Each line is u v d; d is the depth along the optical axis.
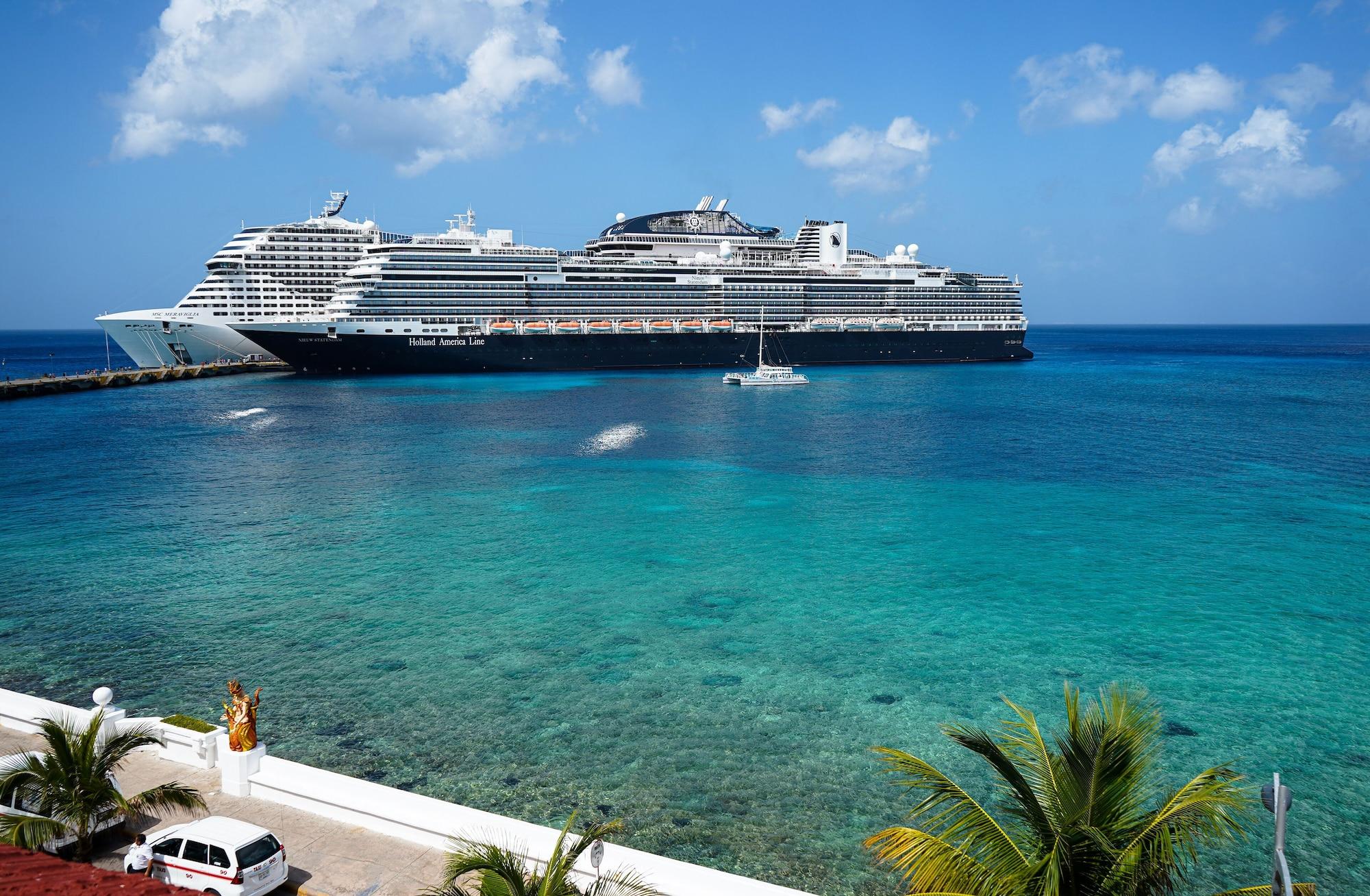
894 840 12.80
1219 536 47.53
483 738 25.27
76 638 32.72
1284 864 10.00
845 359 172.75
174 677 29.45
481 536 47.25
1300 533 48.31
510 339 143.62
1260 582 39.62
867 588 38.84
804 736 25.52
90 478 62.91
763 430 87.38
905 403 111.88
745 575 40.59
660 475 64.56
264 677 29.39
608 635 33.28
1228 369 188.88
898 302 176.25
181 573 40.62
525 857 15.29
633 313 155.62
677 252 168.12
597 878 14.81
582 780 23.05
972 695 28.28
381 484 60.78
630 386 130.12
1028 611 35.91
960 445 78.56
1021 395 125.56
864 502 55.78
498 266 145.62
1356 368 193.62
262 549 44.81
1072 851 11.34
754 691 28.48
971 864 12.08
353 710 27.00
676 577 40.25
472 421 92.50
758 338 161.88
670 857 19.81
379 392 120.94
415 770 23.56
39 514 52.16
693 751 24.59
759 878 19.08
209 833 16.19
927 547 45.44
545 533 48.00
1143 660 31.06
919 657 31.30
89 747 17.42
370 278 139.00
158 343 145.25
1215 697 28.27
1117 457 73.00
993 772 23.50
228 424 90.50
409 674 29.70
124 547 45.12
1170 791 23.03
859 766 23.84
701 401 112.38
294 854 17.55
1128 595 37.91
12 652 31.41
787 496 57.50
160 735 21.62
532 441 79.25
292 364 138.75
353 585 39.12
